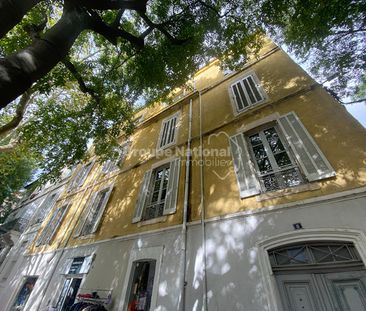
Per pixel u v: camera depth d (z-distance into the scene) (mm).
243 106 6633
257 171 4906
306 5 5457
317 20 5559
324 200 3602
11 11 1646
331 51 7043
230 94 7539
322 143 4258
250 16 6281
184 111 9016
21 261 10133
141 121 11289
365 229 3045
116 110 7305
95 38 7410
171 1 6066
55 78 5762
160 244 5141
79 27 2615
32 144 6742
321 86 5320
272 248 3654
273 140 5230
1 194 15773
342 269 3072
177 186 6055
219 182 5273
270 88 6461
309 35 6312
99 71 7082
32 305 7000
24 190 19266
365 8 4996
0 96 1602
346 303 2854
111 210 7527
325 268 3170
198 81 10312
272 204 4090
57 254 8023
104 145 7641
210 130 6785
